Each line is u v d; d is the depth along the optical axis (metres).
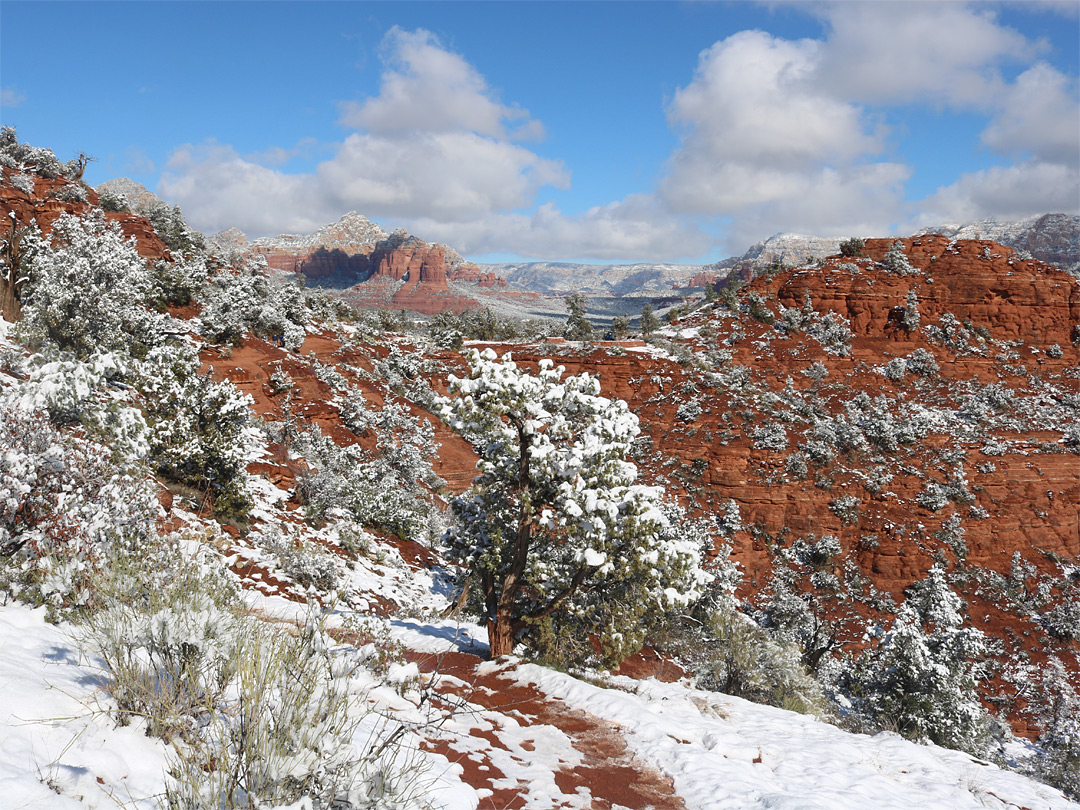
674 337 74.06
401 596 18.64
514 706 8.39
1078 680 39.81
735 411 59.28
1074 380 68.50
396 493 27.06
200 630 3.99
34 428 7.44
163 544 6.94
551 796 5.62
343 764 3.35
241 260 61.97
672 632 18.41
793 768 7.41
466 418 12.24
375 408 42.28
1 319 23.52
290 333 43.16
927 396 65.50
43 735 3.38
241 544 15.55
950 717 20.50
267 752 3.16
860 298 74.88
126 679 3.93
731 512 51.69
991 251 79.88
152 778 3.47
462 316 113.44
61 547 6.11
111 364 11.37
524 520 12.41
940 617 24.36
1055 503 52.28
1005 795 7.55
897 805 6.56
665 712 9.13
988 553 49.62
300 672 3.79
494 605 13.04
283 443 29.50
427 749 5.84
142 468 9.57
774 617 40.41
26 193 37.66
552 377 13.01
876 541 49.72
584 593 12.66
